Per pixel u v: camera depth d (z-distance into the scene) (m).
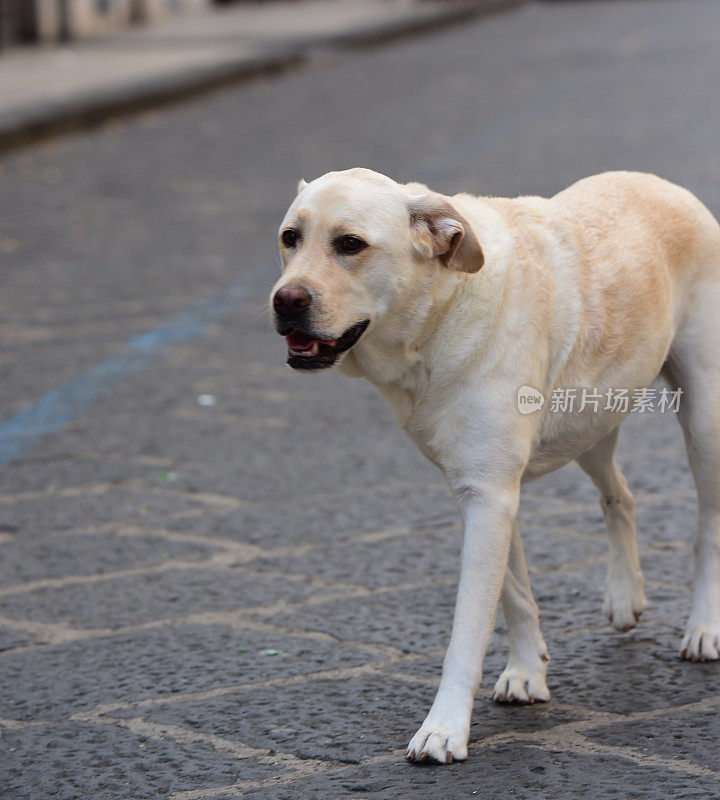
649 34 39.53
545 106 24.84
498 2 54.28
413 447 8.96
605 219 5.69
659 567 6.78
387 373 5.12
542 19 49.25
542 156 18.92
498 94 27.17
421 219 4.96
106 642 6.23
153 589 6.84
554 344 5.30
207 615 6.49
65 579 7.02
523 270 5.17
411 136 21.84
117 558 7.28
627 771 4.74
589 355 5.43
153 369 10.91
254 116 25.66
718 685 5.50
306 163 19.84
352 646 6.06
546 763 4.85
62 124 24.11
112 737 5.30
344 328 4.88
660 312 5.68
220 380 10.60
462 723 4.94
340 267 4.89
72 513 7.99
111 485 8.45
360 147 20.95
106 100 25.58
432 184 17.08
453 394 5.08
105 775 4.98
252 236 15.44
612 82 28.08
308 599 6.62
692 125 20.98
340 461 8.71
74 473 8.69
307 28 42.62
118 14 45.16
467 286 5.04
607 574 6.60
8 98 25.89
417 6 53.53
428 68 33.06
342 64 35.16
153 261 14.50
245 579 6.91
